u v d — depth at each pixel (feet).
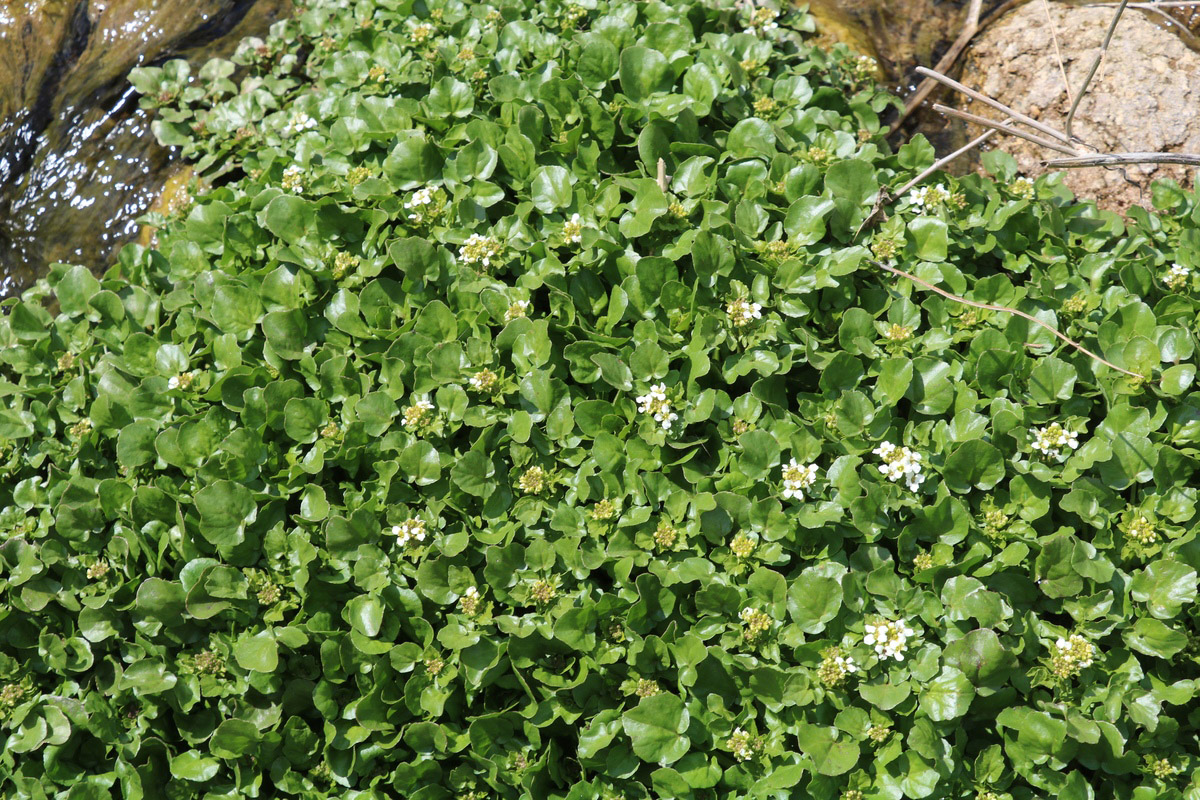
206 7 4.06
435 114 3.62
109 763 3.33
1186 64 3.83
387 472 3.35
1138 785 3.21
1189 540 3.26
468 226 3.51
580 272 3.47
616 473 3.34
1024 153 3.84
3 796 3.31
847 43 3.91
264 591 3.30
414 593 3.29
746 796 3.18
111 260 3.90
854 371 3.38
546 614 3.26
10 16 4.09
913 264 3.47
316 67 3.87
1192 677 3.25
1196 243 3.53
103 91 4.00
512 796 3.24
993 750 3.18
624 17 3.73
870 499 3.26
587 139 3.60
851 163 3.49
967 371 3.40
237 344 3.45
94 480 3.41
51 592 3.38
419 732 3.23
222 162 3.86
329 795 3.26
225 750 3.24
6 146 4.01
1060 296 3.47
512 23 3.72
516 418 3.35
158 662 3.31
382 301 3.46
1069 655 3.18
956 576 3.24
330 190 3.56
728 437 3.36
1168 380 3.33
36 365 3.58
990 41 3.94
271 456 3.40
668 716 3.21
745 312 3.37
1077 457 3.31
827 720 3.22
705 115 3.59
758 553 3.27
